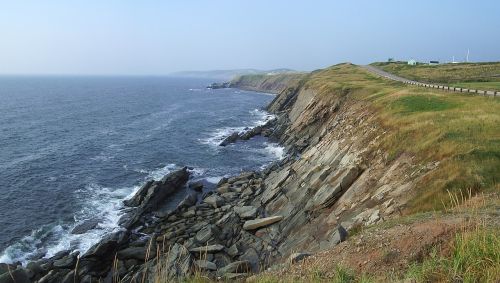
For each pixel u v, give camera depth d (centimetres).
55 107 11331
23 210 3412
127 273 2416
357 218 2128
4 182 4109
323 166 3316
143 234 3005
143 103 13050
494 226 1034
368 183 2512
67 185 4097
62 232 3022
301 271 1209
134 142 6319
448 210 1420
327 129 5353
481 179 1841
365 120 3994
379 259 1112
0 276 1762
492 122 2539
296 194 3072
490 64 9044
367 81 7288
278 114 9831
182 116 9612
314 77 10494
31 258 2627
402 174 2303
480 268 745
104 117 9331
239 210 3027
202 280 1114
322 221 2467
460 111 3081
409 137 2695
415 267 881
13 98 14162
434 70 8938
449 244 993
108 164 4950
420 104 3681
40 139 6391
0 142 6034
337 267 1079
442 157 2188
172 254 2300
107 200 3703
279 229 2670
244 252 2484
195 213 3284
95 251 2528
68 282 2262
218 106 12156
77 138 6562
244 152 5731
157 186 3681
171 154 5525
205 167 4909
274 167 4322
